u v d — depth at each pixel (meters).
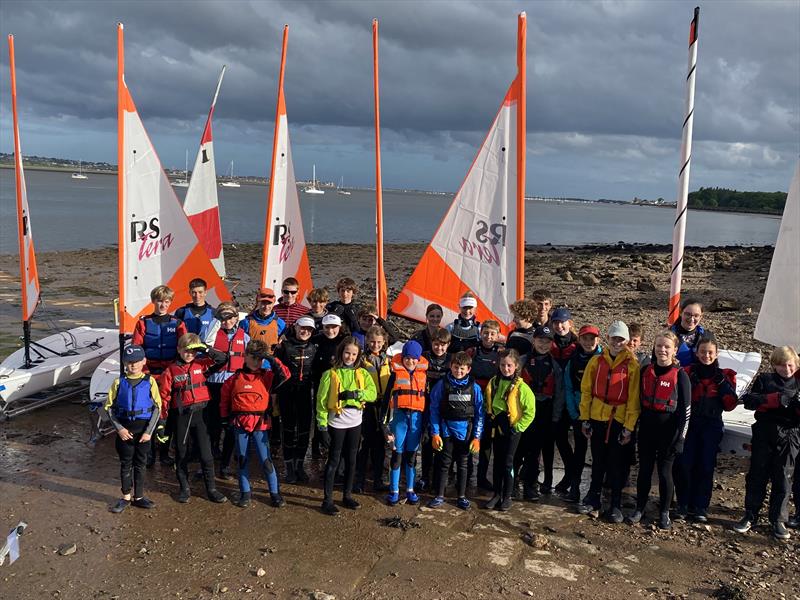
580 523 6.19
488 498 6.73
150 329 7.13
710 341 6.09
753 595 5.01
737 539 5.89
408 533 5.92
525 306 7.07
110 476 7.00
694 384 6.15
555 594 5.02
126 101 8.05
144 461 6.29
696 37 7.11
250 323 7.57
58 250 33.66
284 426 6.95
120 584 5.04
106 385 8.33
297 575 5.21
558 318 6.60
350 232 60.88
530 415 6.24
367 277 25.06
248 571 5.26
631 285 21.03
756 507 6.02
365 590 5.02
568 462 6.83
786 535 5.86
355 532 5.93
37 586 5.00
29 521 5.97
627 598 4.98
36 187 128.38
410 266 29.34
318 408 6.24
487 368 6.65
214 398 7.00
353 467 6.37
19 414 8.78
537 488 6.70
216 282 9.41
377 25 8.73
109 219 57.53
